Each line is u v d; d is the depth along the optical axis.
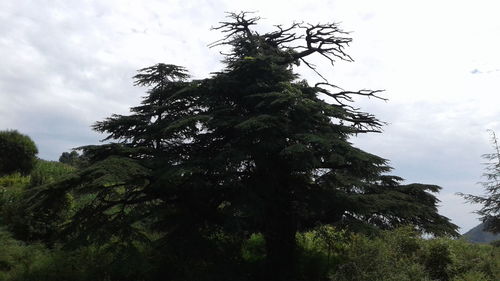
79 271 12.40
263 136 11.96
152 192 12.94
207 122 12.27
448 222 13.90
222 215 12.99
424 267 9.67
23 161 23.56
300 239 16.64
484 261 10.69
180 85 13.88
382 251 9.52
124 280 12.28
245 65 13.48
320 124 13.33
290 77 13.95
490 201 21.27
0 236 13.51
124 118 13.49
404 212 12.23
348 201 12.05
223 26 15.82
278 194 12.97
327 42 16.11
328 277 12.38
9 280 11.39
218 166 11.58
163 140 13.53
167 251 12.33
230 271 12.53
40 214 14.80
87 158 13.48
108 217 12.26
